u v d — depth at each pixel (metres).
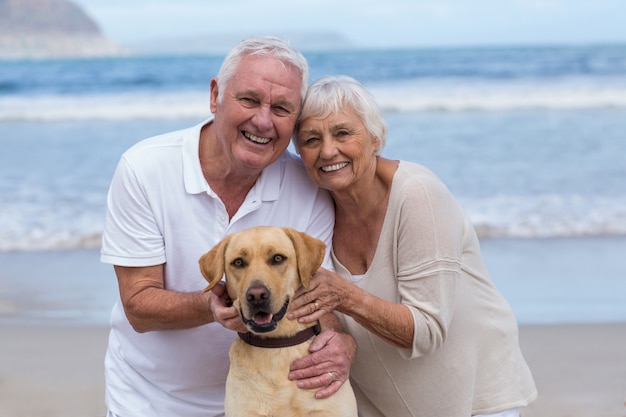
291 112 3.11
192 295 3.05
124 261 3.19
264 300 2.72
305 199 3.36
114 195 3.22
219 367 3.31
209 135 3.27
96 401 4.75
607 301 6.47
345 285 2.98
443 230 3.11
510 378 3.34
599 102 17.16
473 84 19.91
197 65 24.58
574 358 5.39
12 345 5.61
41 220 8.77
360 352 3.33
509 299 6.55
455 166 11.23
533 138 13.24
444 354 3.23
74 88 20.52
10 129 14.99
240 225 3.27
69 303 6.47
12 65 26.48
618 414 4.54
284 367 2.93
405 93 18.50
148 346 3.30
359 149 3.09
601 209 9.13
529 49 29.53
